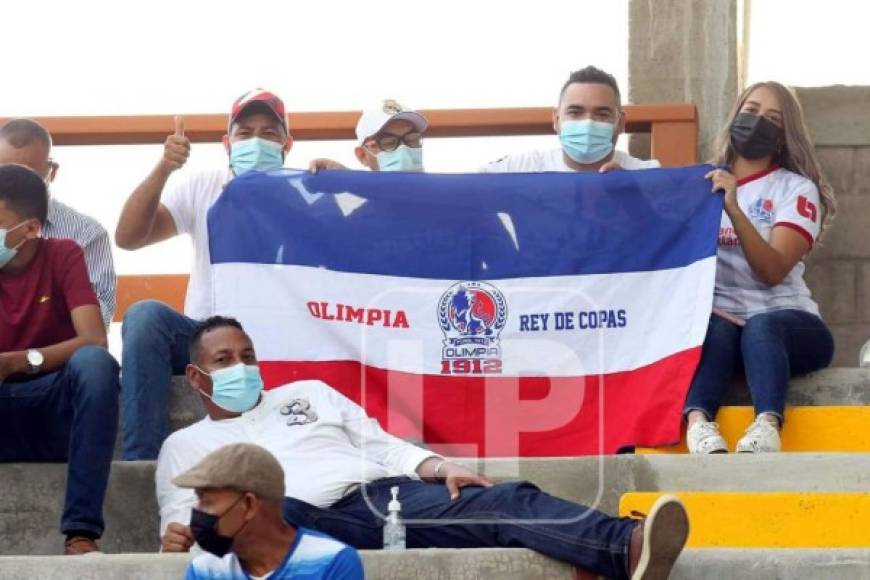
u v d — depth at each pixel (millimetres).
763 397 13844
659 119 17656
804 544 12141
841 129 17859
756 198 15156
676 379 14211
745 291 14812
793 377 14633
